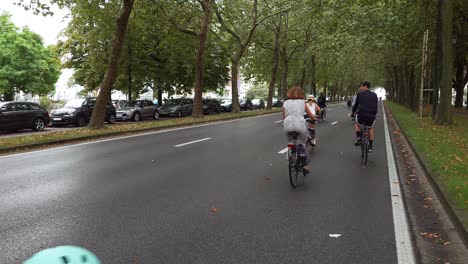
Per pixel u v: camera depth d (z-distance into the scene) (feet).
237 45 127.95
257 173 27.09
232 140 46.11
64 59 118.93
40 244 14.26
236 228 16.10
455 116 88.28
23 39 153.48
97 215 17.66
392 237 15.16
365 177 26.18
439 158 30.17
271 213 18.13
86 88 117.29
